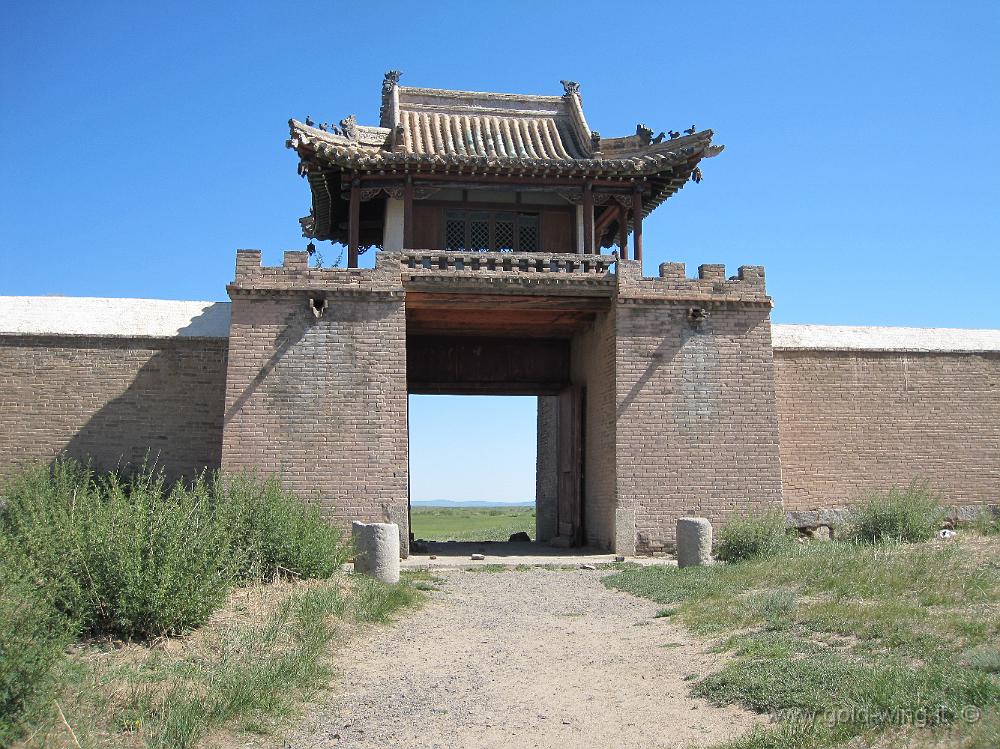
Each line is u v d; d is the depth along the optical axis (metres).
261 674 10.16
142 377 26.55
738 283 26.28
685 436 25.41
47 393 26.16
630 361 25.53
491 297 26.06
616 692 10.59
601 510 26.92
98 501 13.79
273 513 16.81
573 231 27.89
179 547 11.98
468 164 25.75
